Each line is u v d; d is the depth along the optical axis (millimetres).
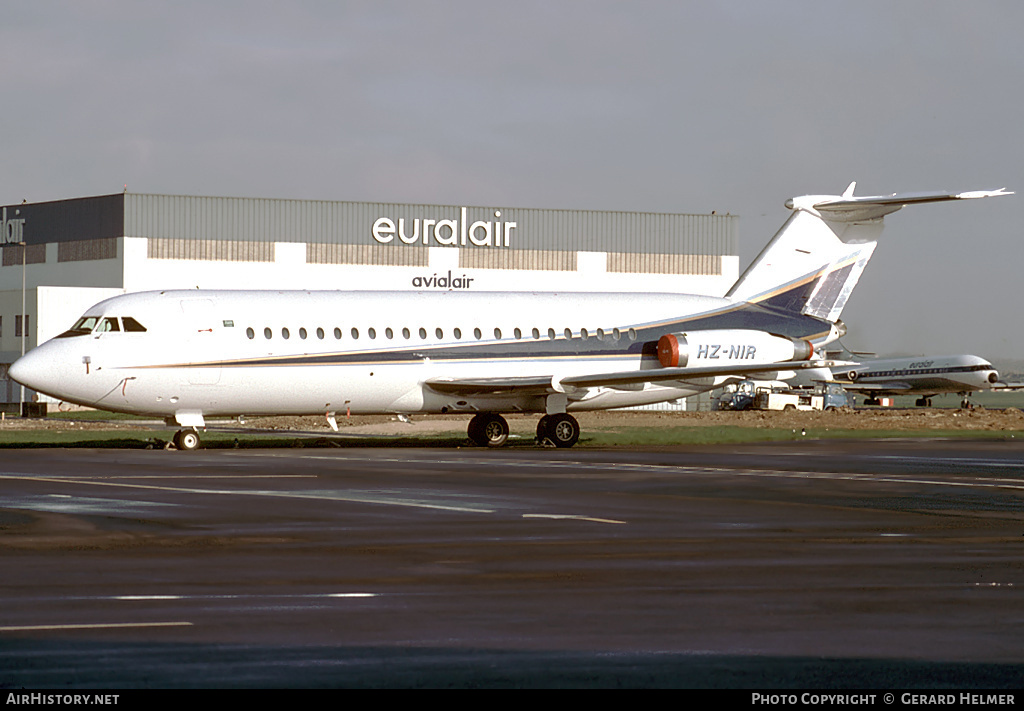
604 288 179000
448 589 24000
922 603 22625
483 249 175625
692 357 79562
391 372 75250
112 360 69500
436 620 20844
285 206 167875
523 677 16938
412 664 17641
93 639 19141
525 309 79375
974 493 45312
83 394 69750
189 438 71875
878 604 22516
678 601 22750
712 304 82688
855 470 57125
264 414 74750
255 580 24938
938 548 30359
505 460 62250
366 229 171125
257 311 73062
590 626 20375
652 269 180500
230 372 71750
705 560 28062
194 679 16688
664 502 41125
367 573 25953
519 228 176750
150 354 70188
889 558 28562
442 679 16797
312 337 73688
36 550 29016
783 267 83125
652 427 107375
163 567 26562
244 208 166250
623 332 80812
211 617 20984
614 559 28156
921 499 42938
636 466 58312
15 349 148875
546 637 19484
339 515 36500
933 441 88438
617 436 90188
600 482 48906
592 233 178625
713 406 176500
